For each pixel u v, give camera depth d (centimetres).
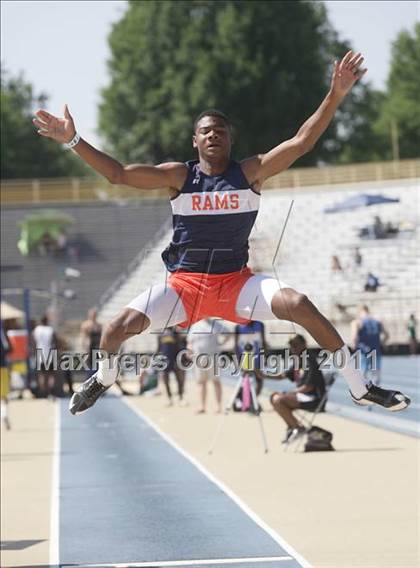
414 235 7512
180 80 11444
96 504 1981
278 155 1062
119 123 11994
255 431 3155
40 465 2562
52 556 1533
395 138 12056
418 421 3228
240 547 1558
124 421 3712
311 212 8031
